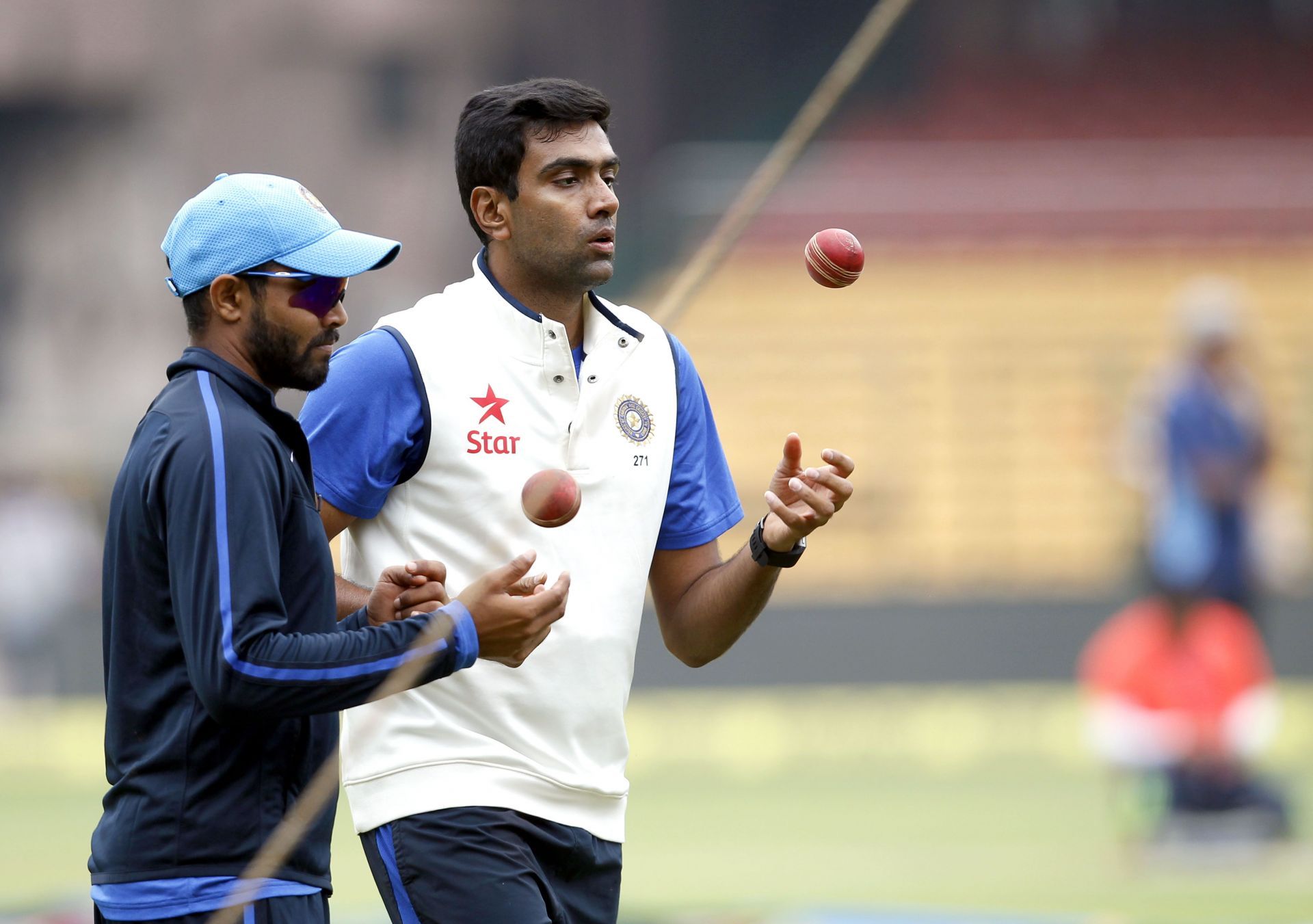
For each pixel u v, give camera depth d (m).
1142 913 24.67
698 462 13.32
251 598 9.68
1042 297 63.72
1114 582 55.72
